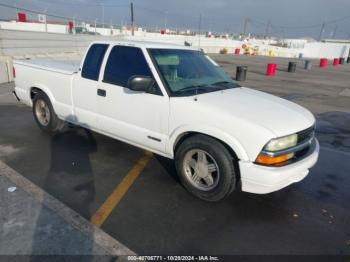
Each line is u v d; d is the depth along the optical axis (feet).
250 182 10.02
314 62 134.82
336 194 12.60
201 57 15.11
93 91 14.11
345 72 85.30
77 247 8.43
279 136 9.74
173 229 9.57
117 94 13.08
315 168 15.28
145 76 12.00
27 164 13.57
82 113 14.98
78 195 11.21
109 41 14.07
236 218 10.37
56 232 8.99
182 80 12.51
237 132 9.98
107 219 9.85
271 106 11.62
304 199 12.00
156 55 12.65
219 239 9.22
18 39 45.70
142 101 12.21
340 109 31.19
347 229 10.14
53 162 13.94
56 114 16.74
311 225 10.25
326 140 20.36
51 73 16.22
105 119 13.91
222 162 10.43
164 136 11.88
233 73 62.59
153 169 13.79
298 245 9.18
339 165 15.84
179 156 11.62
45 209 10.13
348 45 209.97
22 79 18.40
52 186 11.75
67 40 59.00
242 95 12.64
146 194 11.60
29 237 8.68
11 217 9.56
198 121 10.76
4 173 12.56
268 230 9.82
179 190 12.05
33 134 17.61
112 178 12.74
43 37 51.80
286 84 49.90
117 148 16.02
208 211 10.69
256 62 106.11
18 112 22.40
